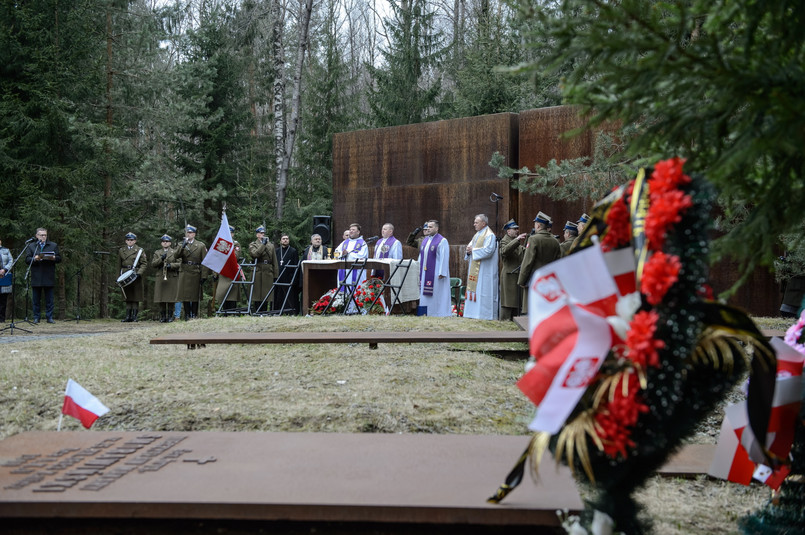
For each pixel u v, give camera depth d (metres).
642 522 2.97
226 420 5.54
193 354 8.67
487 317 15.69
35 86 22.81
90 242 23.08
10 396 6.18
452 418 5.59
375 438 4.39
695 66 3.05
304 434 4.48
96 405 4.70
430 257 16.42
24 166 22.45
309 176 33.16
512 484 3.04
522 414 5.83
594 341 2.61
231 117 30.69
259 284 17.94
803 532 3.45
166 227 27.70
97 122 25.25
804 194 3.22
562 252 13.42
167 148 33.47
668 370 2.59
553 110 18.06
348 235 17.19
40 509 3.12
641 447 2.66
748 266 3.44
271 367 7.63
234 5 31.16
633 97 3.18
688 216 2.68
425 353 8.58
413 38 30.19
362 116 31.08
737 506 4.20
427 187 20.31
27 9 22.94
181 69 28.61
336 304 15.14
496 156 14.62
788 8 3.08
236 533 3.31
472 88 23.83
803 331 3.81
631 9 3.08
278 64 29.28
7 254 18.00
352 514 3.06
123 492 3.24
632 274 2.80
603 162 12.95
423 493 3.24
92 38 24.38
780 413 3.28
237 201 31.05
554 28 3.16
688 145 3.38
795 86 2.87
